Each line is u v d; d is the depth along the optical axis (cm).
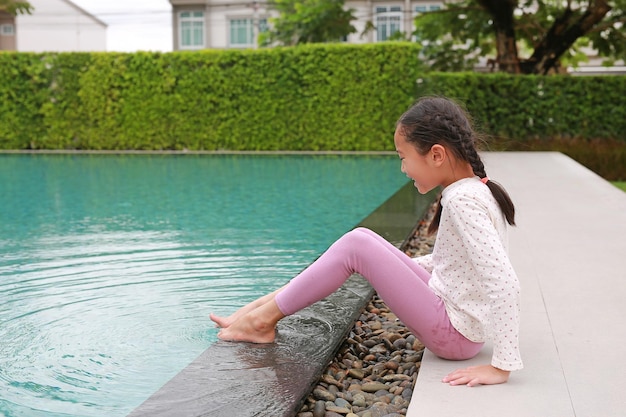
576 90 1512
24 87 1659
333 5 1755
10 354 310
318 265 259
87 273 466
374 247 250
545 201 694
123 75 1631
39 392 266
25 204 835
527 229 537
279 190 962
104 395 263
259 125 1611
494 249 225
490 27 1825
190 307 384
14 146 1683
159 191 955
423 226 645
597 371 241
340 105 1576
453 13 1805
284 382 234
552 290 353
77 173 1198
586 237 502
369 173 1178
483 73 1542
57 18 3256
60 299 401
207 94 1614
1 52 1648
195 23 2978
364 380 269
